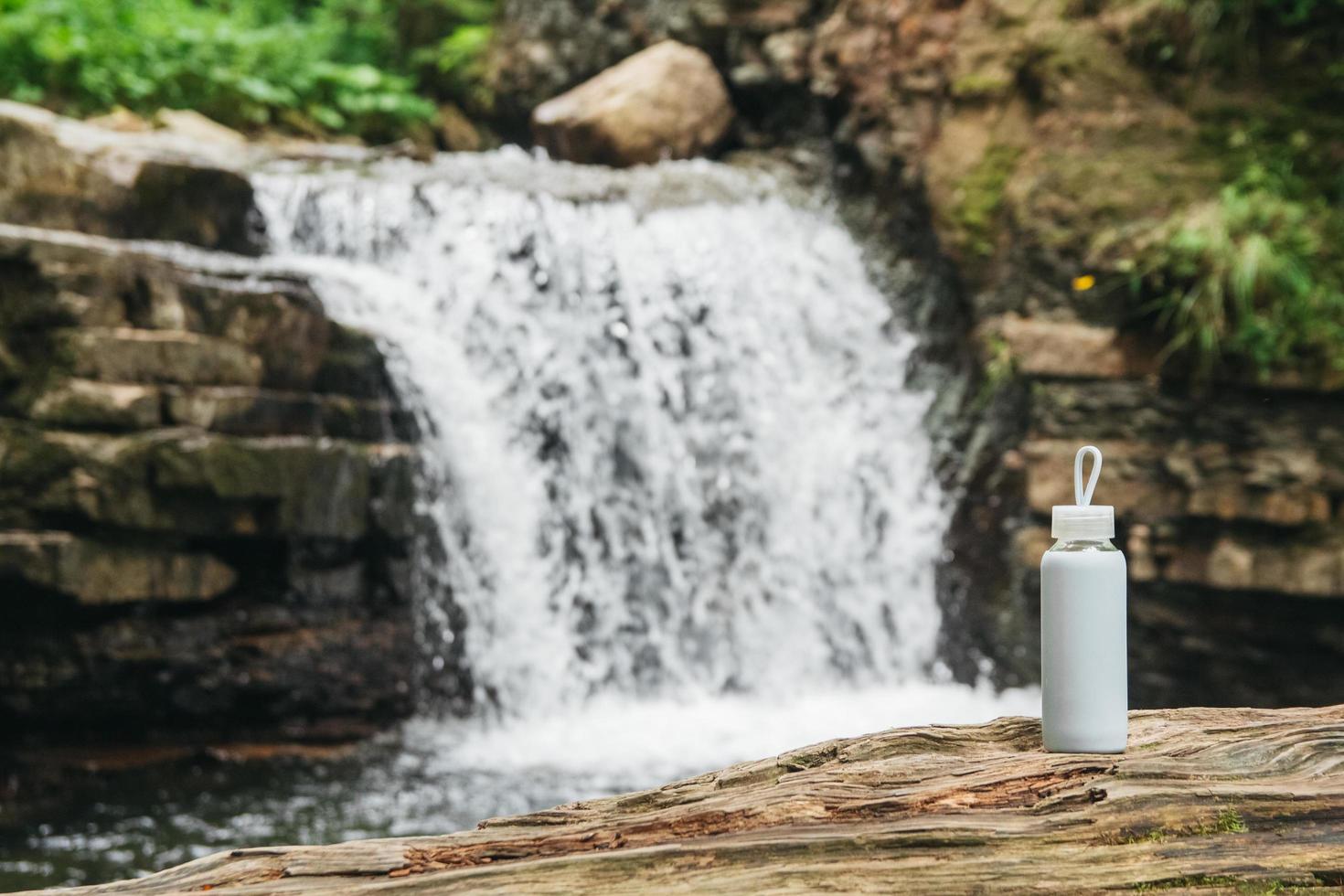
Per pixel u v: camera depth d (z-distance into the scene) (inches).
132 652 247.8
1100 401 312.5
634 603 318.0
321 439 270.7
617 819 70.2
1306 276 296.0
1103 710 73.6
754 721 286.5
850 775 71.1
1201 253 299.6
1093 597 74.1
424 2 513.3
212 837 197.8
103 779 231.6
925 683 332.8
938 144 354.0
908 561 338.6
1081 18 346.3
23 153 273.4
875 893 61.8
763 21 410.6
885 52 373.1
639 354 332.5
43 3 419.8
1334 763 70.9
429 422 294.2
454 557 292.2
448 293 315.6
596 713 296.5
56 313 241.8
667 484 328.8
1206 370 295.9
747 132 419.2
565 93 463.8
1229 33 328.8
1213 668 299.1
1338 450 283.9
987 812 67.3
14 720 244.5
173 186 292.4
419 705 282.0
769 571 333.7
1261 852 63.3
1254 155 320.2
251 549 264.4
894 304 362.0
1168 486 301.6
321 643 268.8
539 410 316.5
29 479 236.4
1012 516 327.3
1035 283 326.0
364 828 201.2
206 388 255.4
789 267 360.8
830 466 345.4
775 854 64.6
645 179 369.7
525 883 64.2
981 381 338.0
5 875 180.2
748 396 344.2
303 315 273.6
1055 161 333.7
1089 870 62.6
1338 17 322.7
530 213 328.8
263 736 261.4
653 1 438.3
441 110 495.5
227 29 459.2
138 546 246.1
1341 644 283.3
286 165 344.8
